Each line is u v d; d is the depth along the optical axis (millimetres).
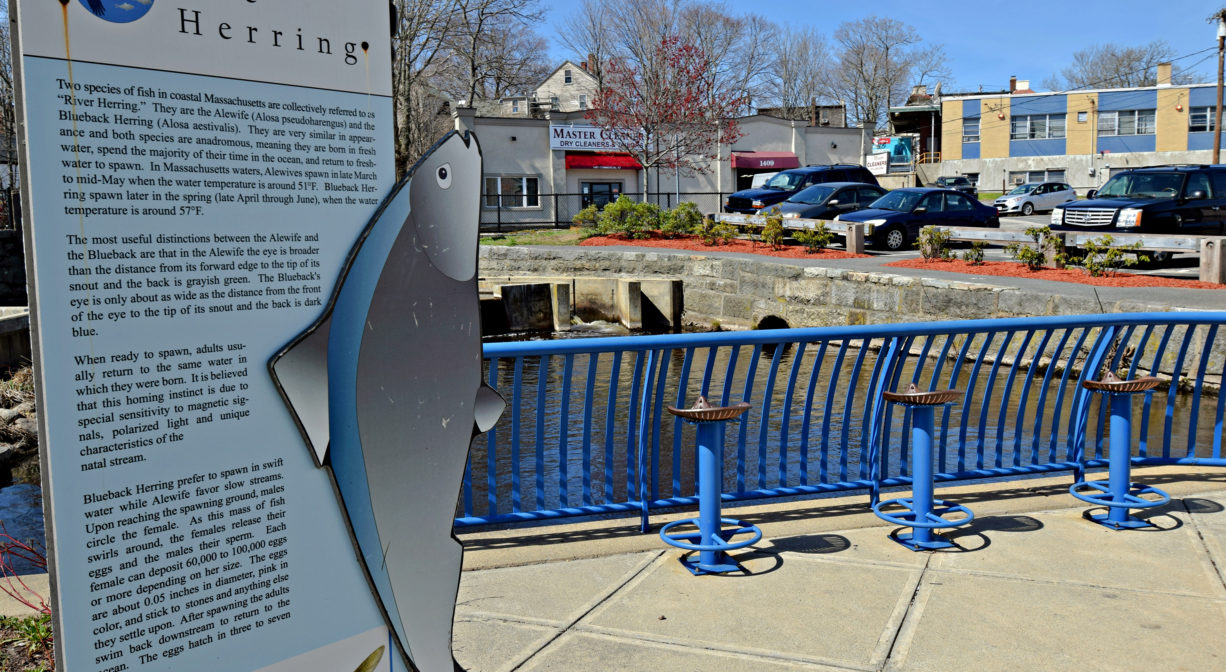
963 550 4852
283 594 2334
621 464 9750
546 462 9812
